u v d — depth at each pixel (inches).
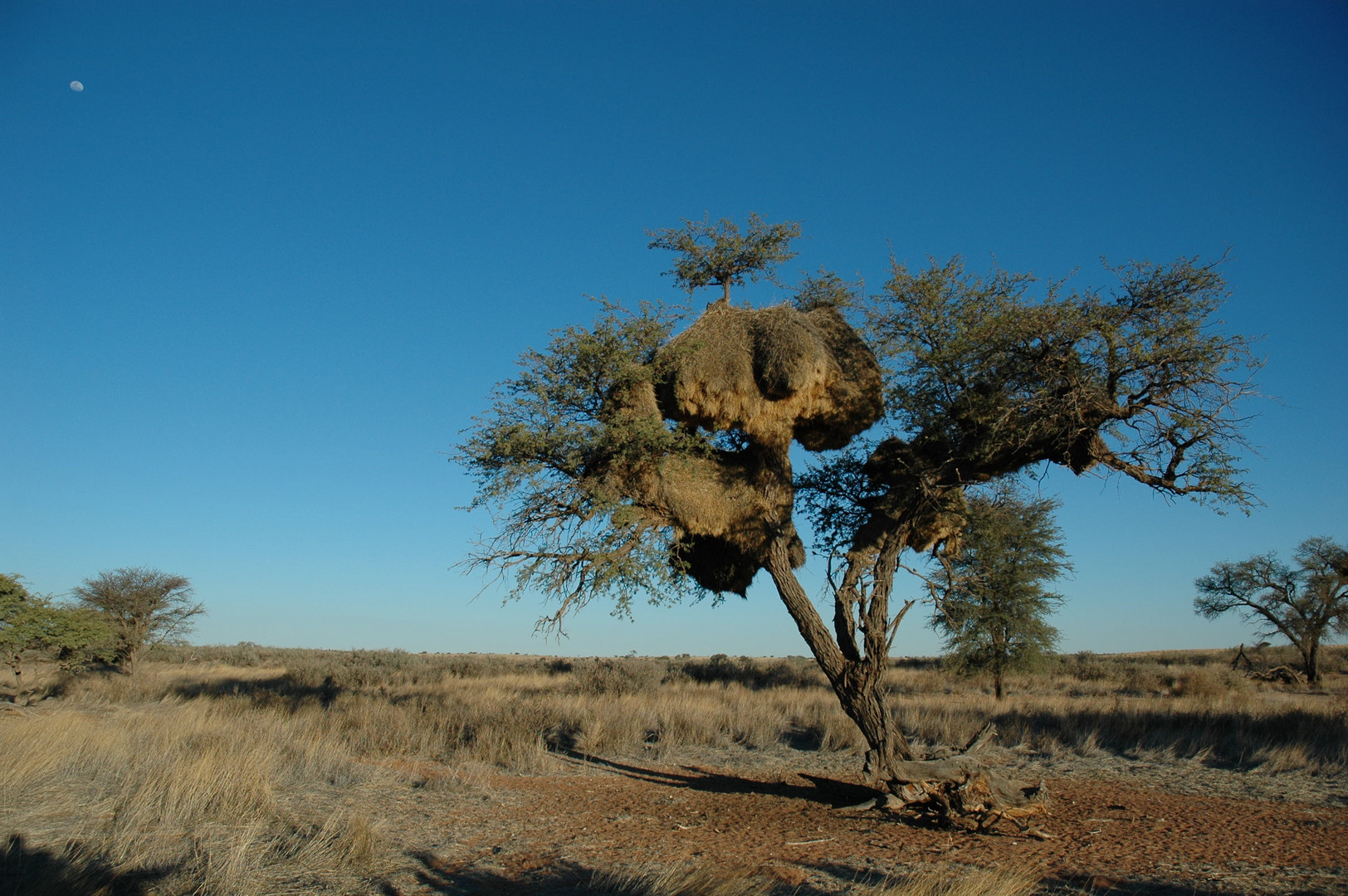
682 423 481.1
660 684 1273.4
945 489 451.8
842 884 284.8
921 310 454.9
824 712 848.3
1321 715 685.3
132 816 344.5
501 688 1263.5
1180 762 567.2
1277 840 353.4
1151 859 321.7
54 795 391.9
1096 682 1502.2
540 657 3110.2
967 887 253.0
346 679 1334.9
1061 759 594.6
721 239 527.2
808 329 476.1
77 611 1132.5
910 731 712.4
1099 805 438.0
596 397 479.5
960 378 444.5
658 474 469.4
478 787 482.6
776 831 380.8
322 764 511.2
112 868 277.7
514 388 469.4
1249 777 511.2
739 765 606.2
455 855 331.0
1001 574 1042.1
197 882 269.7
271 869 292.5
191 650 2455.7
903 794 419.5
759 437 470.6
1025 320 407.8
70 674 1177.4
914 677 1571.1
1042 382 421.4
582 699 965.8
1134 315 397.4
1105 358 396.5
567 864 319.0
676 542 480.7
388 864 309.1
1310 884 283.9
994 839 363.3
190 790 373.7
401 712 767.1
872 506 521.3
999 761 596.4
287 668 1704.0
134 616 1499.8
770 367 460.1
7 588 1024.2
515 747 616.4
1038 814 405.1
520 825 389.7
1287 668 1659.7
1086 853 333.1
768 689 1253.1
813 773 570.3
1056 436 427.8
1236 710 788.6
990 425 431.8
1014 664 1046.4
